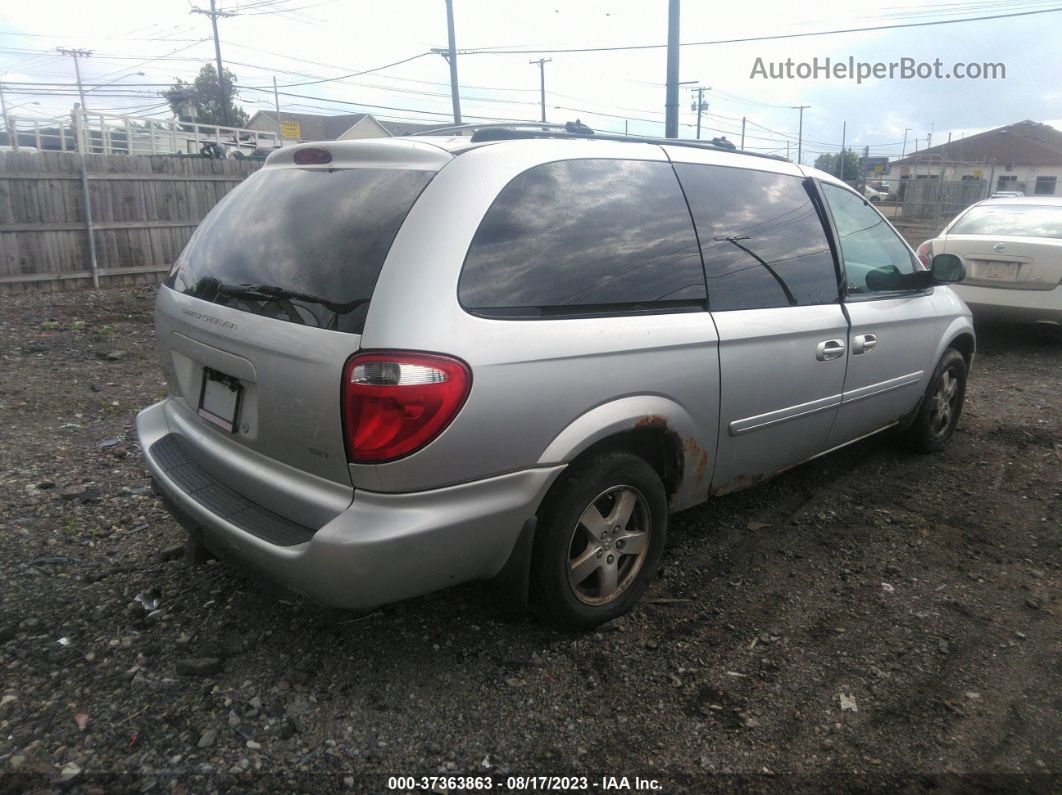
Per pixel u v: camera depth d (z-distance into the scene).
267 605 3.12
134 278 12.45
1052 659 2.94
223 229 3.06
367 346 2.27
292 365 2.42
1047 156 55.44
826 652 2.96
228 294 2.77
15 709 2.51
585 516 2.86
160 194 12.61
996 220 8.77
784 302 3.54
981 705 2.68
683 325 3.02
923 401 4.78
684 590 3.38
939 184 38.06
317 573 2.32
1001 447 5.22
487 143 2.71
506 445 2.48
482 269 2.48
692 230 3.19
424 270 2.36
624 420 2.80
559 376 2.59
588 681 2.75
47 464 4.56
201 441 2.91
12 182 10.95
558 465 2.63
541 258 2.65
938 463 4.93
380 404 2.26
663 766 2.38
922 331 4.51
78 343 8.00
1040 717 2.63
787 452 3.74
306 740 2.43
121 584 3.26
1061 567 3.64
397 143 2.73
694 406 3.09
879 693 2.73
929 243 8.80
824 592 3.39
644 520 3.09
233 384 2.73
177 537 3.69
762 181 3.65
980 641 3.05
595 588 3.02
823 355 3.71
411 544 2.33
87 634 2.91
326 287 2.46
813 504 4.29
